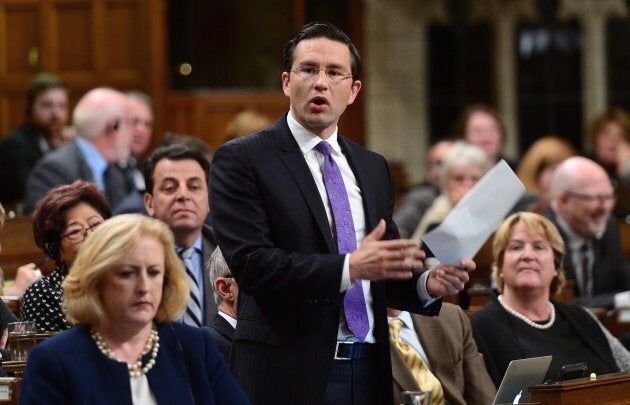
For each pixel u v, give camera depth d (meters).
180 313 13.12
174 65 42.78
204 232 18.78
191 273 18.52
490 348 18.91
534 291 19.12
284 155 13.80
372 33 46.75
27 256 22.17
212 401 13.05
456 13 47.59
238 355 13.79
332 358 13.55
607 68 47.75
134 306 12.69
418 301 14.03
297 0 43.66
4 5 38.41
